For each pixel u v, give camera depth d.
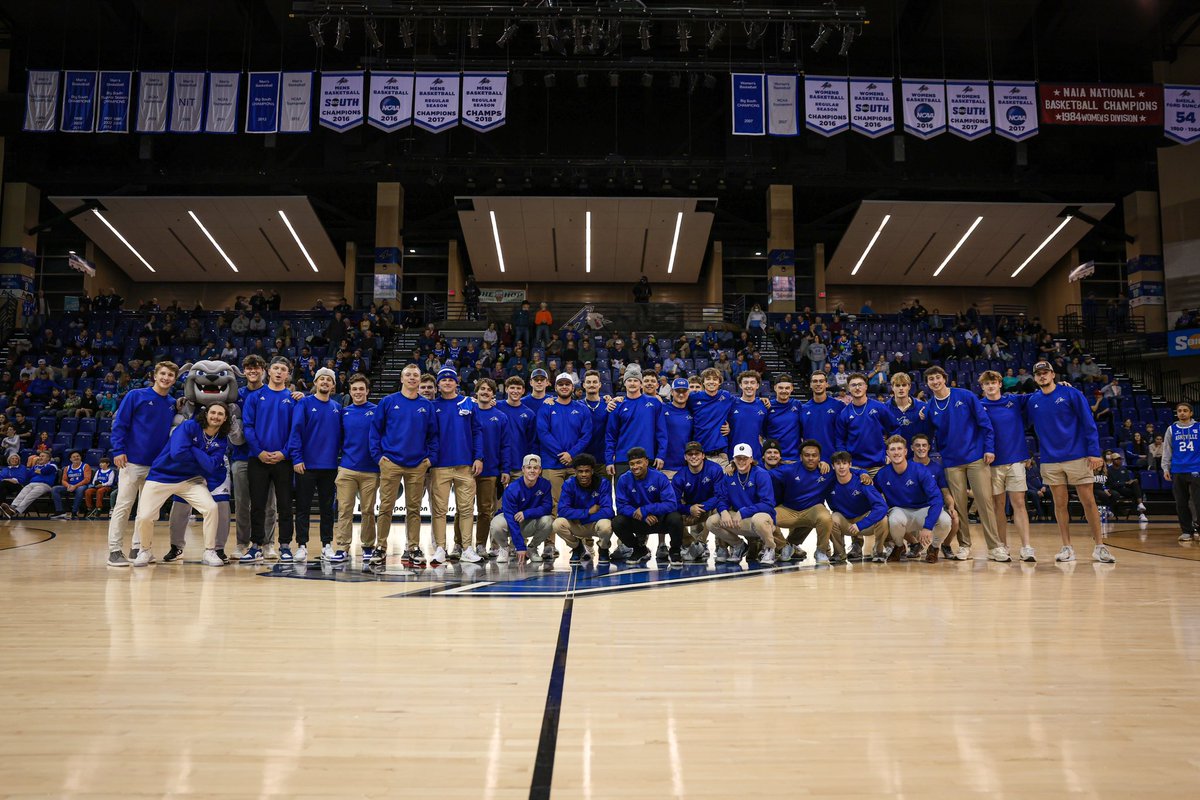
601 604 4.73
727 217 24.64
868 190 23.77
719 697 2.74
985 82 17.70
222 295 27.80
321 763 2.11
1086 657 3.34
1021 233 24.56
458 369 18.39
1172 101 17.94
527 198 22.61
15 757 2.13
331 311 23.52
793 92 17.62
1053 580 5.82
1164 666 3.18
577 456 6.96
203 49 22.38
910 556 7.48
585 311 22.56
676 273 26.97
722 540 7.39
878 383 16.25
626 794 1.92
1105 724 2.45
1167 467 9.71
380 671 3.08
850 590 5.32
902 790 1.94
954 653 3.41
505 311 24.22
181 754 2.17
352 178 22.06
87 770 2.05
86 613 4.32
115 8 20.42
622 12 14.35
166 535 10.19
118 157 22.94
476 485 7.42
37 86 17.84
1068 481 7.12
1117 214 24.30
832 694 2.78
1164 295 22.27
